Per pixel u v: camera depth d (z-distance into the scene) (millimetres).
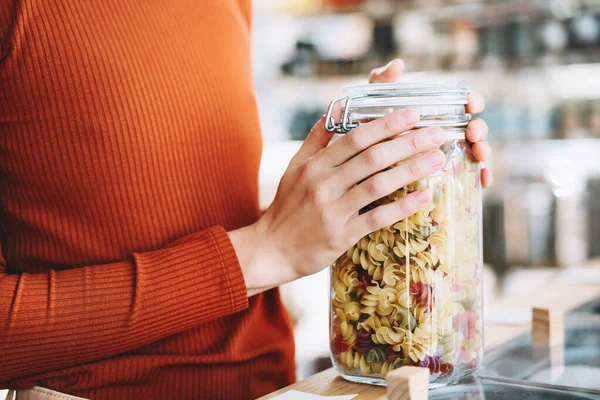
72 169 768
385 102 699
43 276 734
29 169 770
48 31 753
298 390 718
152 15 813
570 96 3438
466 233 722
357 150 672
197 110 821
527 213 3459
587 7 3387
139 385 797
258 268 729
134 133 776
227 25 899
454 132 709
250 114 906
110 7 789
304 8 3787
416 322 684
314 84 3803
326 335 1902
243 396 859
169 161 801
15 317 695
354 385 729
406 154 660
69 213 781
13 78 751
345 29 3758
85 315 706
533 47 3469
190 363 813
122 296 713
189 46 830
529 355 829
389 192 662
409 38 3664
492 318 993
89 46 765
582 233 3393
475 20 3555
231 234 755
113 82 770
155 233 801
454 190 704
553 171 3436
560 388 704
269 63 3842
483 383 725
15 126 764
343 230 681
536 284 3230
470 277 728
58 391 768
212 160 841
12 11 750
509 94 3516
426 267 682
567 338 902
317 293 2229
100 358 744
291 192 716
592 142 3402
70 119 760
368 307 698
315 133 737
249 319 862
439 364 693
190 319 728
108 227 784
